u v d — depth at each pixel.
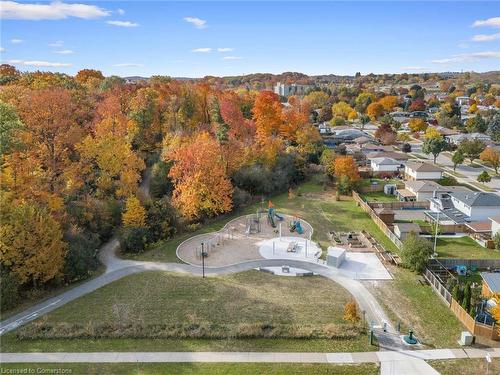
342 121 176.75
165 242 62.00
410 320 41.53
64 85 104.25
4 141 53.09
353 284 49.41
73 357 34.75
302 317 41.44
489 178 92.81
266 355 35.38
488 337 38.38
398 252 58.34
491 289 42.66
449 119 174.00
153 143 92.75
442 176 97.12
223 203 70.19
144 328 38.56
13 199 51.19
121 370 33.12
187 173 69.19
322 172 98.12
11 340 37.12
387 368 34.00
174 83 126.50
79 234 53.16
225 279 50.41
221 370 33.28
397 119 192.75
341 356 35.44
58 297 45.62
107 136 72.94
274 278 50.94
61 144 71.81
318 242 62.41
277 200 83.12
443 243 62.72
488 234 63.97
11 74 121.69
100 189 68.50
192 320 40.12
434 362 34.91
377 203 78.12
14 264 44.94
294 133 111.56
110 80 120.56
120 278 50.41
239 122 99.06
